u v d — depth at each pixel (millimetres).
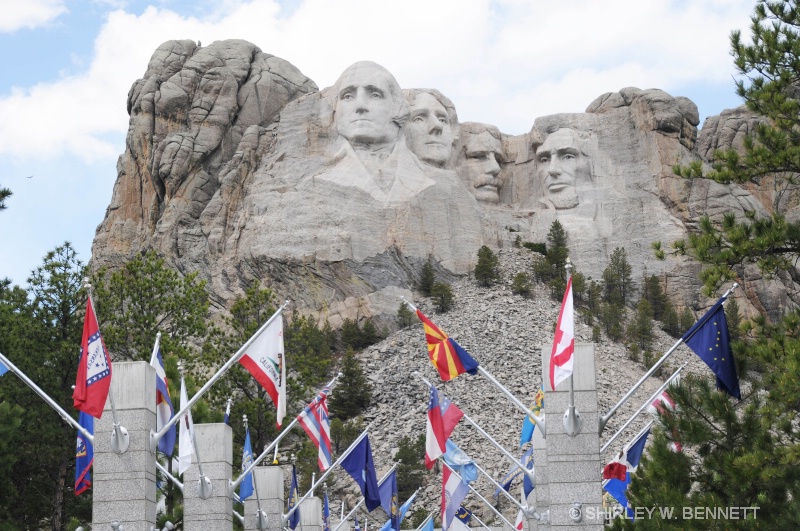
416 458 68875
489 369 80812
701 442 32531
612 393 78000
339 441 72375
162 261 60719
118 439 32500
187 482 37156
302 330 70562
